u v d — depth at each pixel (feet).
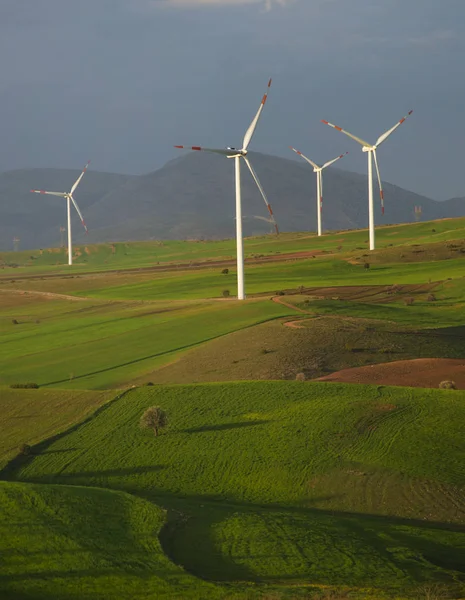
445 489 199.93
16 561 138.00
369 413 253.44
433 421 244.83
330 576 141.79
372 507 194.29
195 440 243.40
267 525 171.94
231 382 299.38
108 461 233.76
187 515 180.45
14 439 259.80
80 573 135.33
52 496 175.83
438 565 150.51
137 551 149.07
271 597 127.95
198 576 138.21
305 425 246.88
